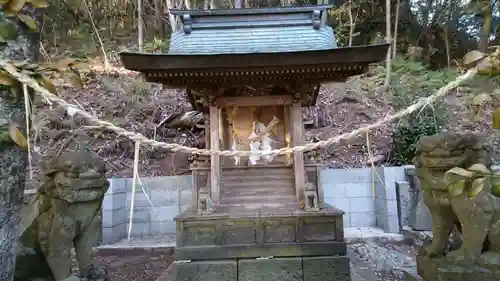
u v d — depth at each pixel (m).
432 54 13.98
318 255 4.54
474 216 3.59
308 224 4.66
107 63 10.84
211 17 5.55
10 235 1.62
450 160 3.66
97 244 6.40
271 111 6.04
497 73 1.35
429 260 3.97
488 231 3.59
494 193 1.40
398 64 12.37
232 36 5.37
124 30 14.45
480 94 1.48
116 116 9.74
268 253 4.55
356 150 9.12
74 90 10.21
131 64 4.46
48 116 8.73
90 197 3.72
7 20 1.49
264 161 5.86
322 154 9.03
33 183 6.48
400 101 10.53
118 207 6.91
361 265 5.43
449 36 14.25
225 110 6.00
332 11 14.15
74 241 3.91
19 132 1.44
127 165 8.79
